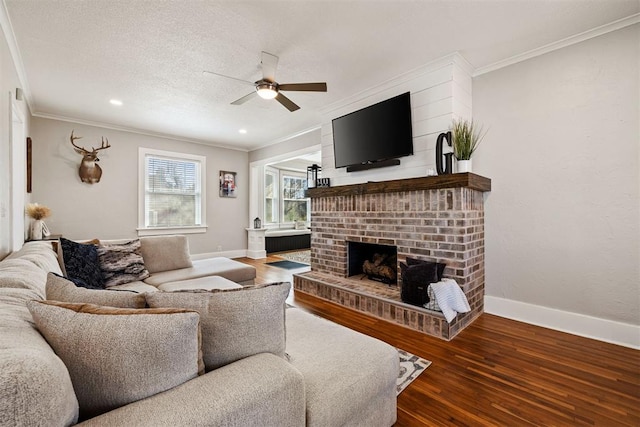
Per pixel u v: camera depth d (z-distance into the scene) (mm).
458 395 1713
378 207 3225
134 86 3330
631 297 2279
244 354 988
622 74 2295
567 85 2535
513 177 2838
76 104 3883
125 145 5043
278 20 2221
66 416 613
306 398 1056
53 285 1117
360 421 1228
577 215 2506
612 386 1784
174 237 3365
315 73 3080
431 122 2959
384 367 1336
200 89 3410
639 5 2086
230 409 763
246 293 1021
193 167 5953
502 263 2912
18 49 2564
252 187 6730
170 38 2436
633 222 2270
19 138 3131
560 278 2592
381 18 2207
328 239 3846
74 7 2053
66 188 4484
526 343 2340
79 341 749
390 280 3342
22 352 598
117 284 2609
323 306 3232
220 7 2070
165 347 787
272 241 7152
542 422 1501
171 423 686
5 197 2283
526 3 2061
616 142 2330
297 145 5496
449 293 2445
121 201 5000
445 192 2680
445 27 2326
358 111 3506
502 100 2896
